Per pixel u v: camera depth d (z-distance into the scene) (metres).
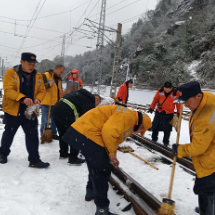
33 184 3.26
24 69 3.63
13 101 3.60
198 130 2.15
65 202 2.88
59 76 5.41
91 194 2.91
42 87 3.97
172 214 2.26
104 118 2.50
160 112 5.54
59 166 4.01
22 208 2.63
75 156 4.08
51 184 3.32
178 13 46.88
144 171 4.05
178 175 3.91
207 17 32.84
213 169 2.24
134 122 2.47
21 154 4.43
